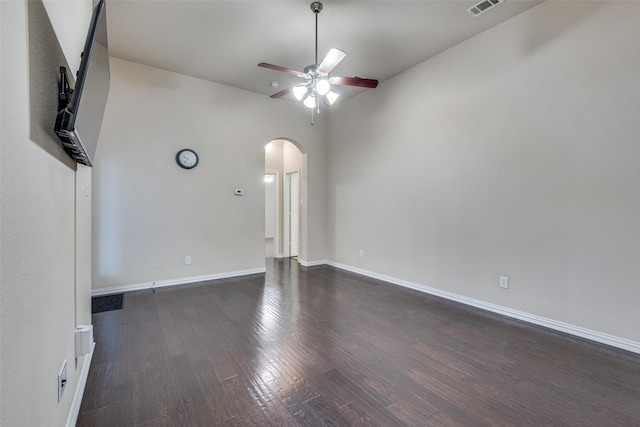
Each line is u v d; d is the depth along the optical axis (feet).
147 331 9.25
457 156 11.93
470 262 11.55
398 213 14.53
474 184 11.37
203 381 6.68
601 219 8.41
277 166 22.61
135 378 6.77
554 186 9.29
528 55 9.80
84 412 5.66
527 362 7.51
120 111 13.10
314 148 18.94
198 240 14.99
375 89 15.69
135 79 13.37
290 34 11.09
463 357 7.75
